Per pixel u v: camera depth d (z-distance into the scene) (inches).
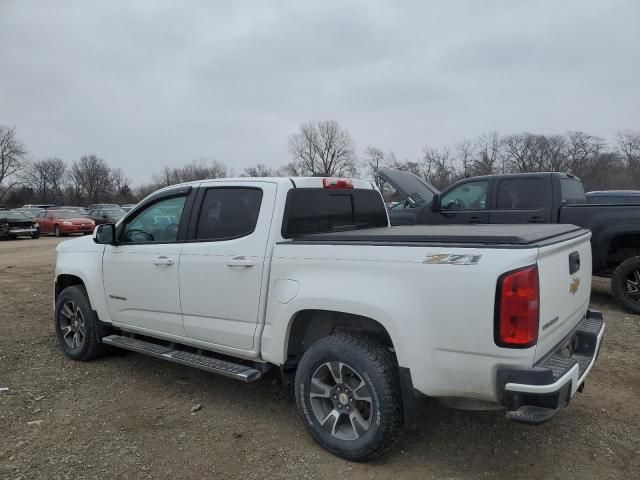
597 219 274.8
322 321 140.3
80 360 203.6
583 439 136.5
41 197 3944.4
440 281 109.8
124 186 4028.1
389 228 162.4
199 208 161.6
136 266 176.6
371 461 126.5
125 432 143.3
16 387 176.2
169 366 198.8
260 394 169.9
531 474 120.6
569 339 128.7
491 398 107.0
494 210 314.7
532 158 2778.1
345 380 128.7
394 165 2598.4
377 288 118.4
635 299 266.2
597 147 2719.0
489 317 104.1
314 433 132.9
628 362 194.2
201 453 131.7
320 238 133.7
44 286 380.2
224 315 151.0
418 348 112.4
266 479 120.0
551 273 113.0
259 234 143.9
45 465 125.9
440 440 136.9
